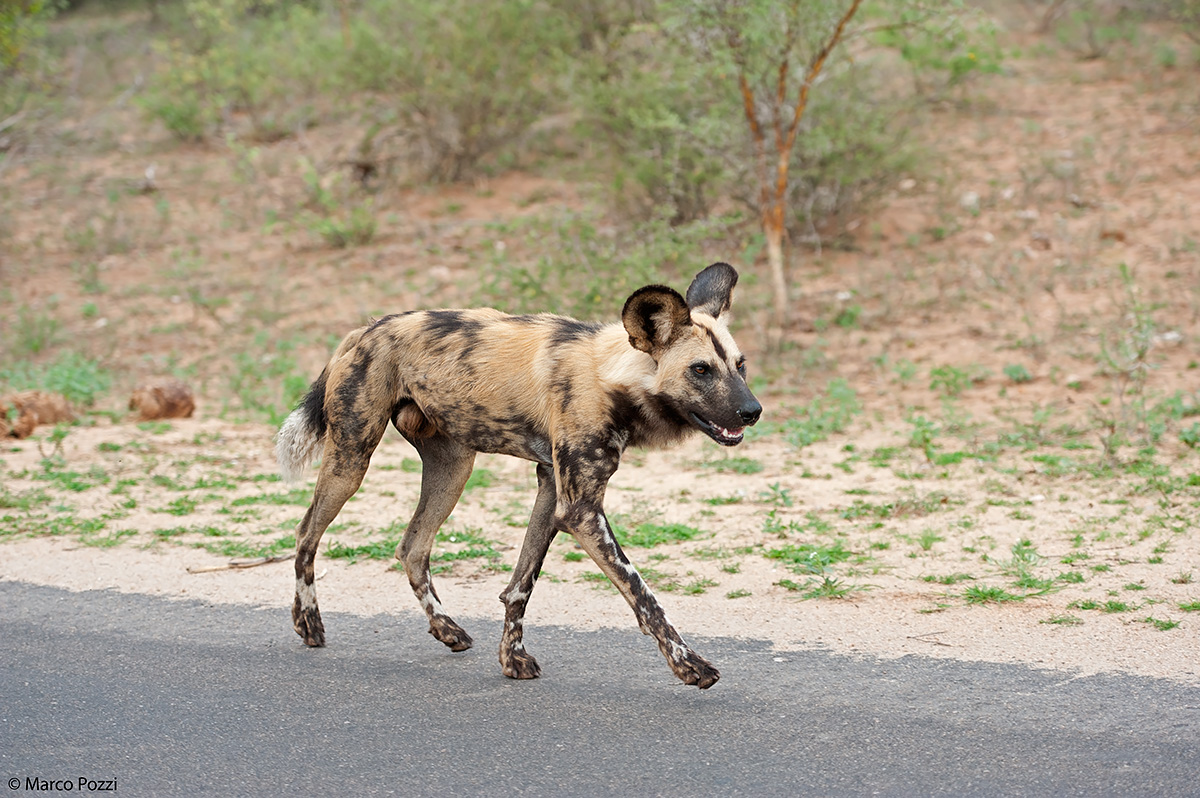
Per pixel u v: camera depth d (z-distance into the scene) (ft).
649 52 76.02
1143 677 21.13
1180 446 40.50
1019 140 81.05
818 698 20.98
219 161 103.19
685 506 37.06
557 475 22.77
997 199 72.54
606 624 26.09
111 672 23.40
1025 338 55.42
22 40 93.20
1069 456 40.45
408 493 40.04
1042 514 33.73
